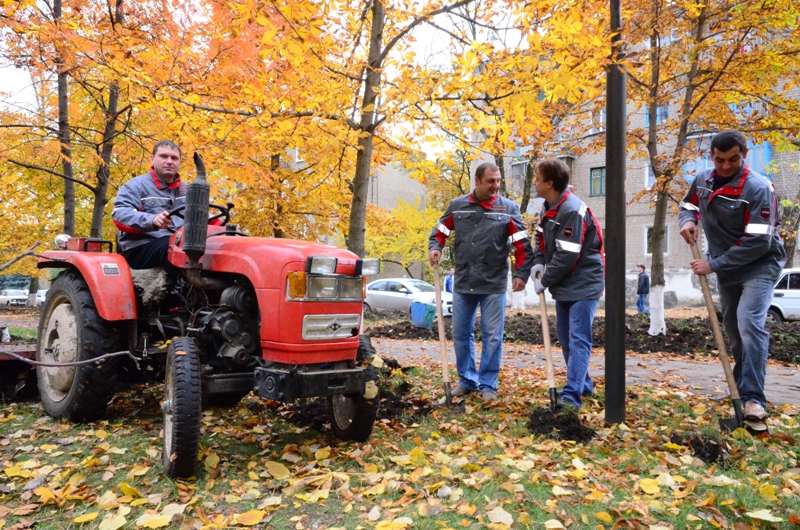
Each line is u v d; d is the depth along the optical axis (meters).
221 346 3.51
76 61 5.59
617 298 4.27
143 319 4.36
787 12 7.79
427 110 5.07
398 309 18.61
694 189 4.48
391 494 2.93
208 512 2.78
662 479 3.04
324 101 5.13
